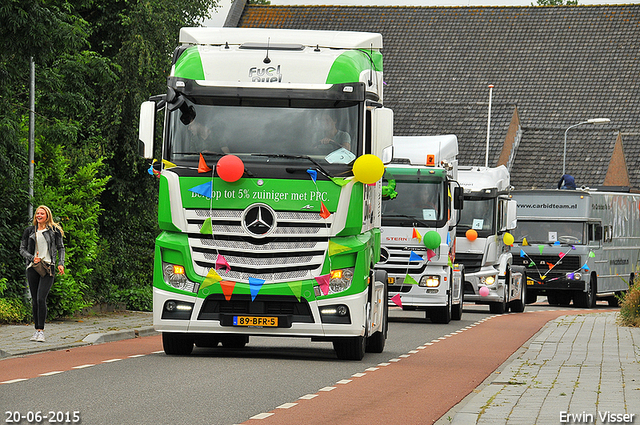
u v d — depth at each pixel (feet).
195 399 44.09
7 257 83.30
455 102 266.77
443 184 106.32
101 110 105.19
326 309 58.85
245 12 296.30
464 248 129.80
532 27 285.43
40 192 86.99
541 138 261.65
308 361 62.23
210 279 58.70
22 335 72.95
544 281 162.40
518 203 163.73
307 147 59.16
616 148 256.73
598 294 169.48
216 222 58.75
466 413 41.50
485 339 87.30
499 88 272.31
